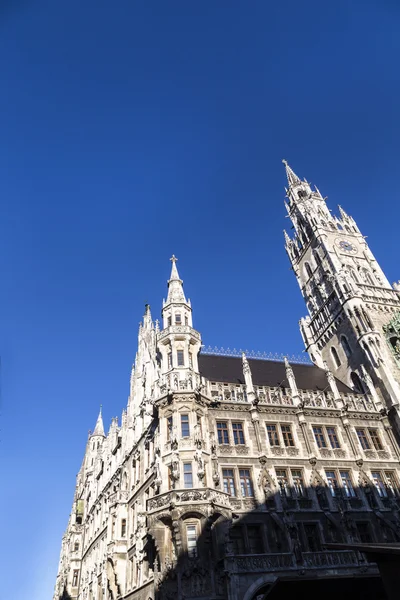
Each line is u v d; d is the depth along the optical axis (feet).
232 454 124.36
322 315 207.51
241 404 135.74
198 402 126.82
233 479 120.16
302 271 236.22
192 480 110.11
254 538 111.04
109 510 158.61
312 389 163.53
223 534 104.06
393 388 155.33
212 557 100.48
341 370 186.09
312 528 117.70
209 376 150.41
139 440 150.10
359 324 178.91
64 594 213.25
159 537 104.73
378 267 220.43
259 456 126.21
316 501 122.31
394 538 122.52
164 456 117.70
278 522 111.14
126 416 183.93
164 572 100.07
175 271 167.53
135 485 148.66
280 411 140.67
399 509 129.80
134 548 134.92
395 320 177.58
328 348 198.08
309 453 133.08
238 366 166.20
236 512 112.78
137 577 127.54
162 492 110.01
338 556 105.81
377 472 139.13
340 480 130.93
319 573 100.22
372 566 105.50
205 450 118.52
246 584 93.91
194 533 103.09
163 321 151.64
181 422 121.19
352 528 117.39
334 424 145.48
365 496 129.80
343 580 70.44
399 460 144.05
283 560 100.27
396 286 213.25
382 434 149.89
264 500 117.08
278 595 70.28
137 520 137.69
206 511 102.47
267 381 159.94
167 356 139.74
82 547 219.20
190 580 95.25
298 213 253.44
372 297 192.95
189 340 142.10
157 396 132.36
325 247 217.77
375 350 168.45
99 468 220.23
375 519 125.59
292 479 125.70
